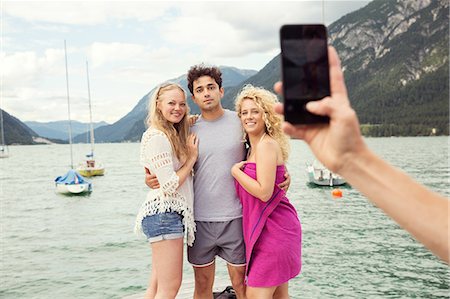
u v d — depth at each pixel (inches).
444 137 5201.8
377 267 442.9
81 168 1621.6
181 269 131.0
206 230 139.0
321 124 33.6
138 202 1000.2
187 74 140.3
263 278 126.6
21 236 671.8
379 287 385.1
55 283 431.2
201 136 138.8
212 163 137.6
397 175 32.1
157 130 127.0
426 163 1753.2
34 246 600.7
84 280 438.3
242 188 131.9
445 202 31.0
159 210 126.4
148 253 540.1
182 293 187.2
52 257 535.8
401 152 2541.8
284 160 132.4
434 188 1035.9
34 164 2743.6
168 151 125.9
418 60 7431.1
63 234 677.3
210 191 137.8
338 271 431.5
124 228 711.1
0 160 3321.9
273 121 128.0
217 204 137.6
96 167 1657.2
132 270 468.4
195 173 140.3
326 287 386.0
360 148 32.3
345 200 906.7
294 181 1255.5
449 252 30.0
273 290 129.1
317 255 491.8
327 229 631.8
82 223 765.9
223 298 165.0
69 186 1124.5
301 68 34.1
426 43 7755.9
